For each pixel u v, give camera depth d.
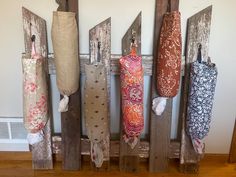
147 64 1.74
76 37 1.58
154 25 1.70
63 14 1.49
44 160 1.90
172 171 1.94
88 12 1.69
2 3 1.68
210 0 1.67
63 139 1.86
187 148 1.88
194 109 1.69
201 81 1.62
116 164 1.98
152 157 1.90
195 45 1.69
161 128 1.84
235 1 1.68
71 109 1.79
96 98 1.64
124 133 1.79
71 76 1.59
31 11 1.68
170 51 1.57
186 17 1.70
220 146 2.01
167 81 1.62
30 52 1.70
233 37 1.76
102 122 1.70
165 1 1.62
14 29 1.74
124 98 1.62
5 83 1.86
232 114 1.94
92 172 1.91
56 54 1.55
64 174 1.89
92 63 1.68
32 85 1.61
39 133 1.75
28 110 1.65
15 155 2.01
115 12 1.69
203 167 1.97
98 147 1.79
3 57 1.80
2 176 1.86
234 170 1.96
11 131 1.98
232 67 1.83
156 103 1.74
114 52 1.76
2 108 1.93
